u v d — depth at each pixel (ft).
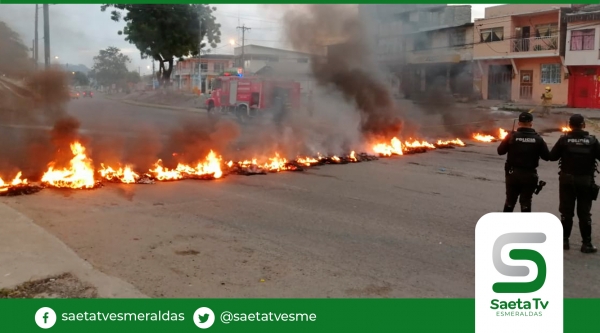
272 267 16.48
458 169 37.70
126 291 14.30
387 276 15.89
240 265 16.60
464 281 15.53
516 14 113.29
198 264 16.60
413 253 18.10
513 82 118.42
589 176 18.12
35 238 18.33
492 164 40.40
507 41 115.24
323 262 17.04
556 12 107.04
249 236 19.86
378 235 20.26
